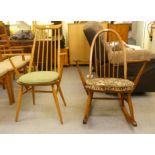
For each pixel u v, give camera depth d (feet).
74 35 14.35
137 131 6.66
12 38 12.79
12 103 8.84
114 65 8.41
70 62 14.79
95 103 8.82
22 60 9.66
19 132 6.68
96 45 8.23
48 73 7.53
